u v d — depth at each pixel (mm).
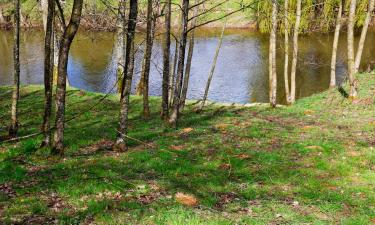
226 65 53438
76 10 15156
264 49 61094
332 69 34375
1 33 71000
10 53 62031
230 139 20609
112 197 12672
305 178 14945
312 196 13312
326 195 13438
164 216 11180
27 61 56062
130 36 17031
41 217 11148
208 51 61719
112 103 32125
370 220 11594
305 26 57531
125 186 13539
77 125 24859
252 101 39875
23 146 18234
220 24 78188
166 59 24641
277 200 13008
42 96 34031
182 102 28812
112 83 45562
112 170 15211
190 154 17766
